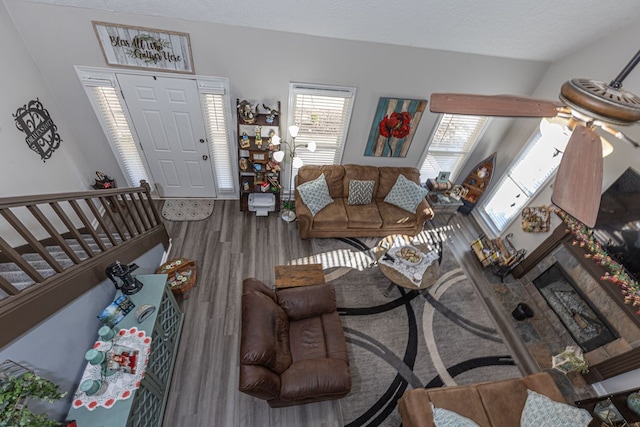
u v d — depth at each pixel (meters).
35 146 3.06
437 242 4.76
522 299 4.08
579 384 3.28
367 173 4.48
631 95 1.23
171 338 2.89
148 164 4.29
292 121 4.17
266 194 4.71
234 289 3.66
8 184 2.69
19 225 1.69
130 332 2.33
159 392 2.52
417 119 4.36
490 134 4.77
